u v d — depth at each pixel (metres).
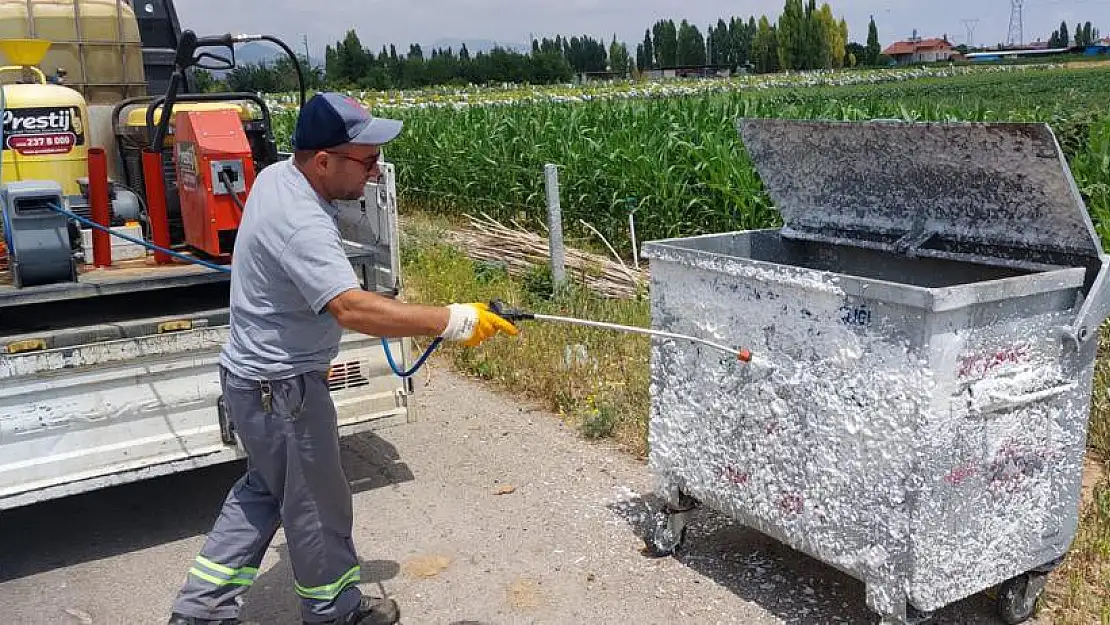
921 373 2.96
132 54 5.75
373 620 3.76
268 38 4.88
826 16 108.94
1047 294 3.15
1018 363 3.14
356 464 5.47
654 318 4.02
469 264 9.62
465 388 6.68
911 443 3.03
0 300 4.04
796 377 3.41
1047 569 3.48
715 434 3.81
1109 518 4.14
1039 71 68.56
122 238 4.59
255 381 3.22
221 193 4.52
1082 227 3.19
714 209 10.27
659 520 4.19
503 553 4.33
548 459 5.39
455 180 14.42
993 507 3.21
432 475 5.25
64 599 4.09
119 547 4.58
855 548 3.29
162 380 4.26
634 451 5.42
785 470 3.52
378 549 4.43
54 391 4.02
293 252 3.08
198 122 4.57
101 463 4.17
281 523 3.54
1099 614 3.55
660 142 11.59
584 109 15.09
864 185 4.03
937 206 3.76
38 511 5.04
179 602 3.36
